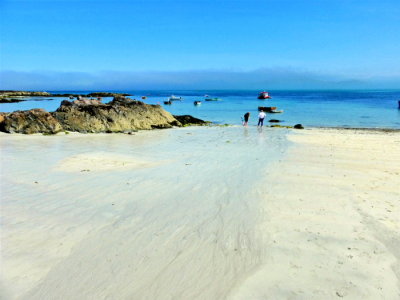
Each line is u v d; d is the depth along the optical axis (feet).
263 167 44.62
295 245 22.81
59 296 17.34
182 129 95.76
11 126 74.02
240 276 19.31
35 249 21.72
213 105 228.22
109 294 17.57
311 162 47.83
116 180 37.45
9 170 40.81
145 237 23.72
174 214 27.94
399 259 21.07
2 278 18.63
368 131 90.48
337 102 262.06
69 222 25.91
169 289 18.10
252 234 24.44
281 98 355.56
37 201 30.35
